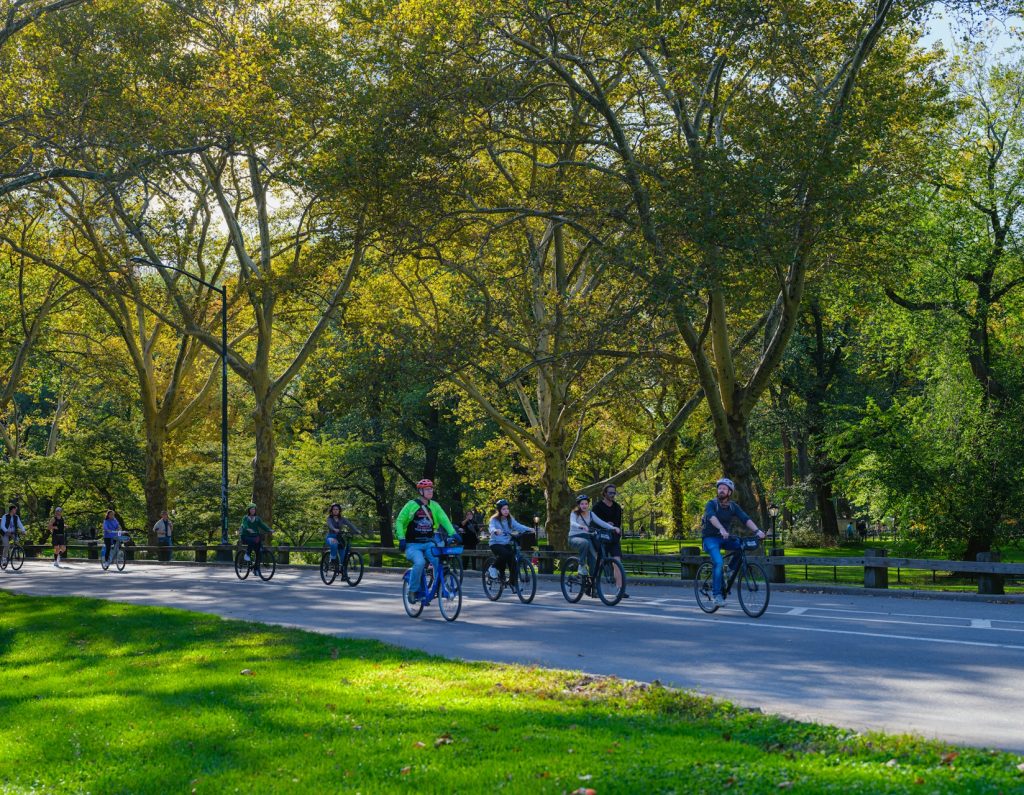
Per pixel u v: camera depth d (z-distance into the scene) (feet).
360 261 133.28
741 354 129.29
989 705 35.14
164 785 26.91
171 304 162.61
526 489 222.28
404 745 29.19
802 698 36.73
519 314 110.93
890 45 99.25
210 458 223.92
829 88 93.45
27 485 220.84
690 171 86.12
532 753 27.43
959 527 121.80
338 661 45.91
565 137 97.66
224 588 101.81
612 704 34.53
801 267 96.48
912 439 124.26
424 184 90.48
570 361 102.78
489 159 124.98
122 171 101.55
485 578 80.69
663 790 23.32
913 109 90.43
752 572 64.34
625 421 148.05
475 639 54.75
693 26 83.25
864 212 92.38
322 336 167.12
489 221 103.91
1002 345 147.84
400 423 222.28
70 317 187.83
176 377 182.80
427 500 67.26
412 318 133.28
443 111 87.51
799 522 204.95
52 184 148.56
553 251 146.61
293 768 27.48
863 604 74.08
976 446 122.42
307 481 215.51
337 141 89.71
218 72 113.91
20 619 72.43
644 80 103.09
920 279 134.72
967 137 136.77
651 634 55.67
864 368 181.68
